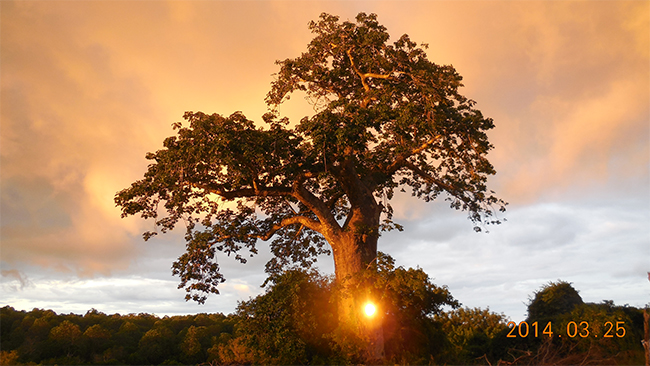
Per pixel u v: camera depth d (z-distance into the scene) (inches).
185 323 2325.3
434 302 702.5
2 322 1754.4
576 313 587.5
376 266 685.3
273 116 688.4
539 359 544.1
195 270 784.9
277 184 748.6
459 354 664.4
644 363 478.6
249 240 840.3
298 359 653.9
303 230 948.6
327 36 790.5
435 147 813.9
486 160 773.9
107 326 2137.1
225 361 805.9
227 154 619.5
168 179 655.8
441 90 736.3
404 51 775.7
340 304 690.2
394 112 677.9
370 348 643.5
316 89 855.7
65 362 1584.6
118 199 708.7
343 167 769.6
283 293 713.0
